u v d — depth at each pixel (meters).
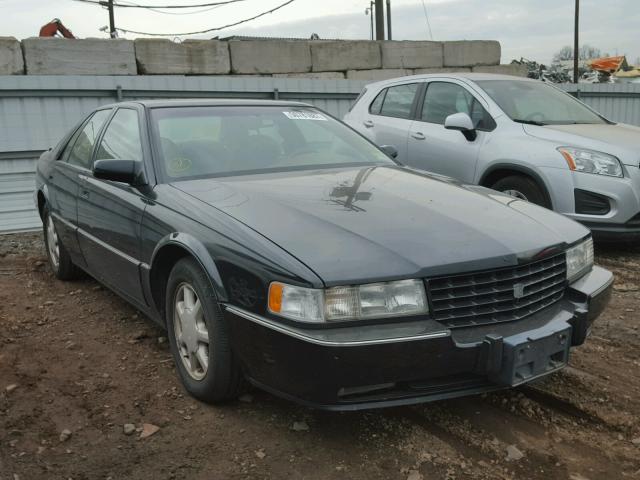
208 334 2.88
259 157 3.86
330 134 4.38
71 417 3.00
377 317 2.46
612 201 5.58
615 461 2.64
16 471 2.55
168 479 2.51
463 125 6.32
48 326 4.25
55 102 9.27
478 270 2.60
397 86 7.77
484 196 3.42
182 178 3.56
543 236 2.94
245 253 2.68
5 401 3.16
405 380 2.48
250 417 2.97
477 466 2.59
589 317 2.95
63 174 4.84
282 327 2.48
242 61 13.66
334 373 2.39
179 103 4.14
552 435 2.83
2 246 6.97
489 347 2.51
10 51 11.38
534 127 6.21
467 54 16.16
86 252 4.41
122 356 3.72
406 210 3.00
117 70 12.37
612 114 15.95
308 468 2.57
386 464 2.60
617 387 3.30
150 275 3.35
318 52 14.42
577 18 33.56
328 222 2.80
